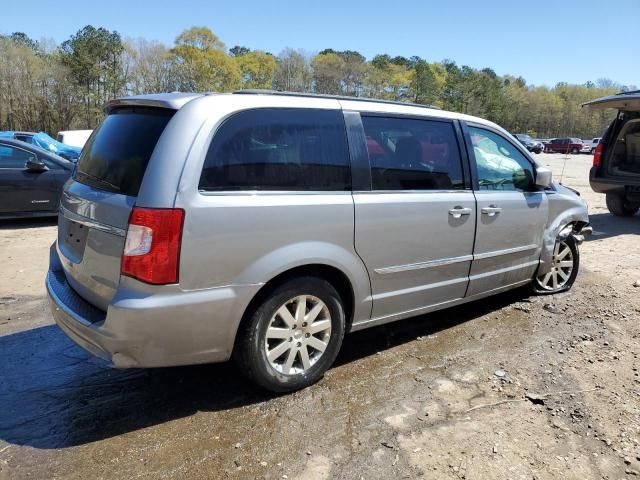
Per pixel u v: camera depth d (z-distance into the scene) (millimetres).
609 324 4457
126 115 3209
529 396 3242
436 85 99000
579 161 34000
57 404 3139
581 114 112750
